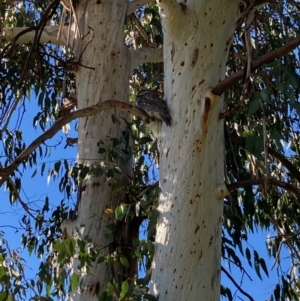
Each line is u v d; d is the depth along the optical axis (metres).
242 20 3.34
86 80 4.52
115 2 4.70
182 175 3.12
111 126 4.34
